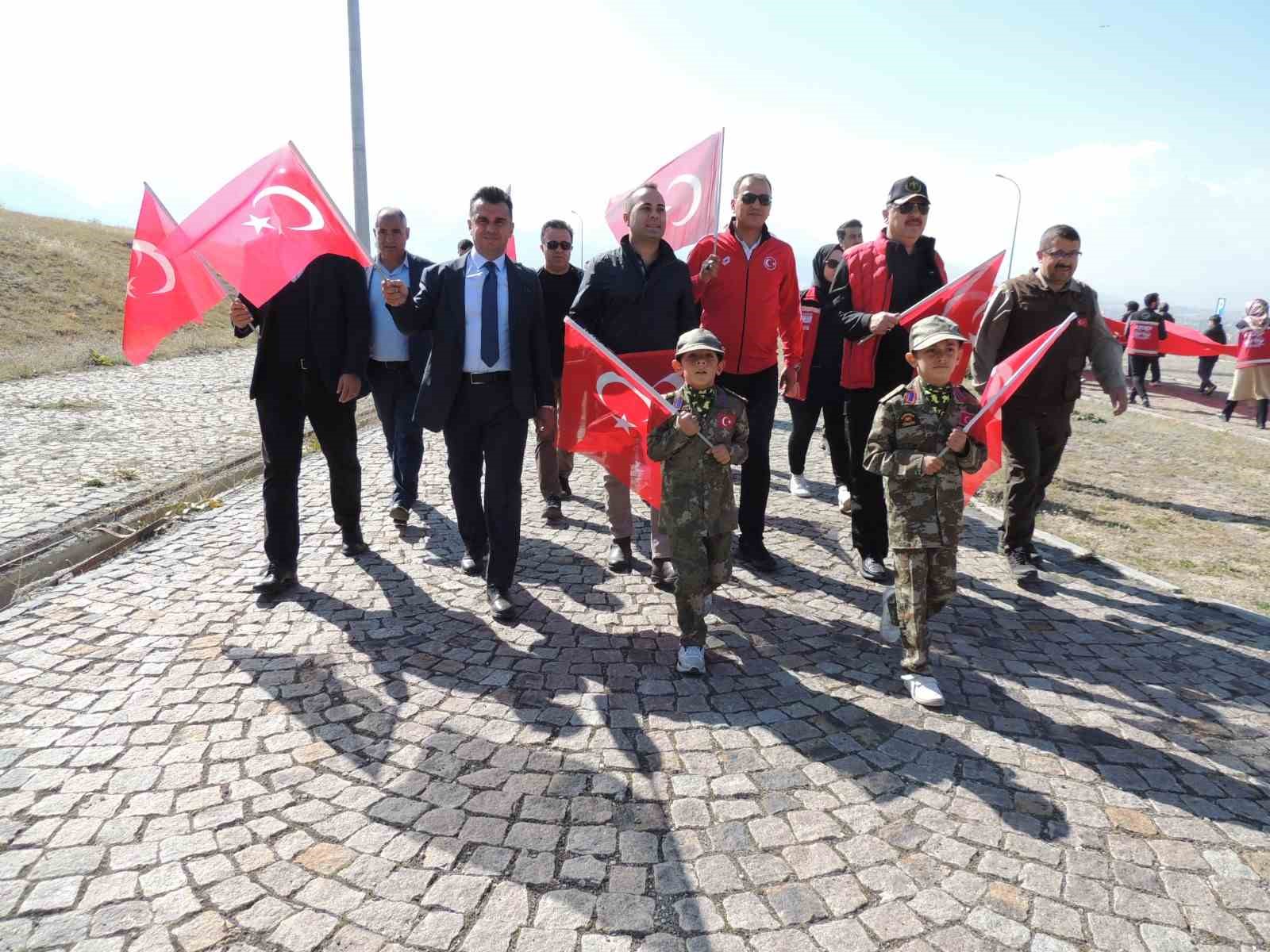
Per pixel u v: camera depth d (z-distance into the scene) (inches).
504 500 163.0
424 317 164.2
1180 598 185.5
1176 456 370.0
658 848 98.0
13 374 438.9
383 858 95.1
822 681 141.3
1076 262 181.2
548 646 151.9
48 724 121.4
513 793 107.7
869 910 88.8
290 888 90.4
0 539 199.8
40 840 96.7
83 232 956.0
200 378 480.1
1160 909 89.6
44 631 151.9
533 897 89.7
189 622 157.8
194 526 215.8
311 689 133.3
